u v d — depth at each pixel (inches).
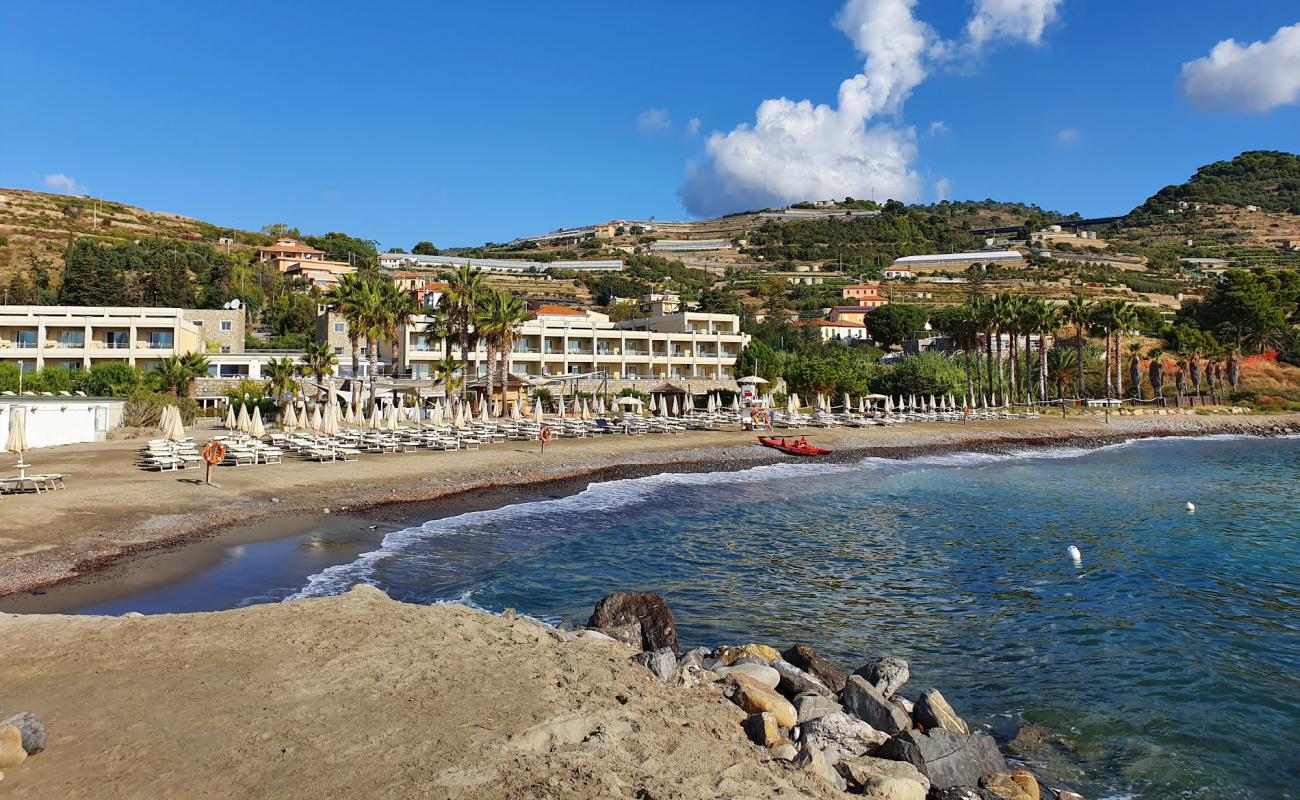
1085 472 1692.9
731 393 3277.6
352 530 894.4
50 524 787.4
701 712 354.9
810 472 1620.3
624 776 272.8
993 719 453.7
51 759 268.5
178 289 3998.5
